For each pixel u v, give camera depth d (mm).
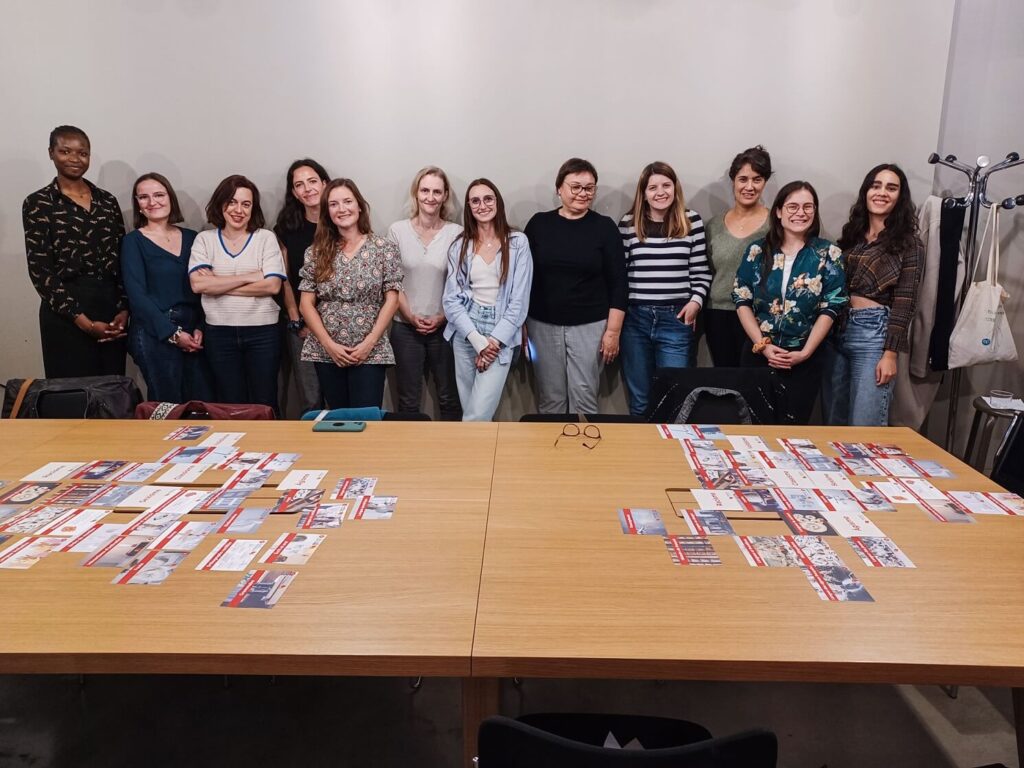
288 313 4133
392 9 4020
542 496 2123
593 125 4121
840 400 3887
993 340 3814
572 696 2508
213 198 3848
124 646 1464
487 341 3775
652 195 3812
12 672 1465
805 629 1516
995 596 1635
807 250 3537
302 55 4070
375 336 3711
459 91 4102
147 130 4148
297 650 1451
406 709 2453
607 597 1626
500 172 4191
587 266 3865
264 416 2932
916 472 2295
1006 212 4117
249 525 1945
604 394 4453
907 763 2227
